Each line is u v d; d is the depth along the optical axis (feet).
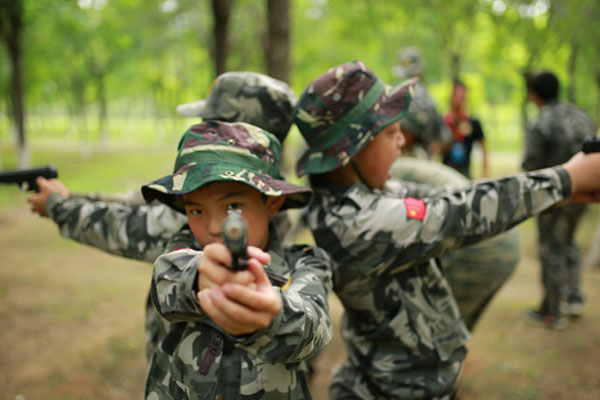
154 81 101.30
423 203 5.24
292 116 5.75
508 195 5.00
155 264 3.74
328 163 5.34
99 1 63.57
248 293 2.71
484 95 83.25
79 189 39.29
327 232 5.46
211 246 2.84
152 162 63.21
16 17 43.16
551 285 13.14
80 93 73.92
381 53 56.80
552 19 31.27
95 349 11.64
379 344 5.72
